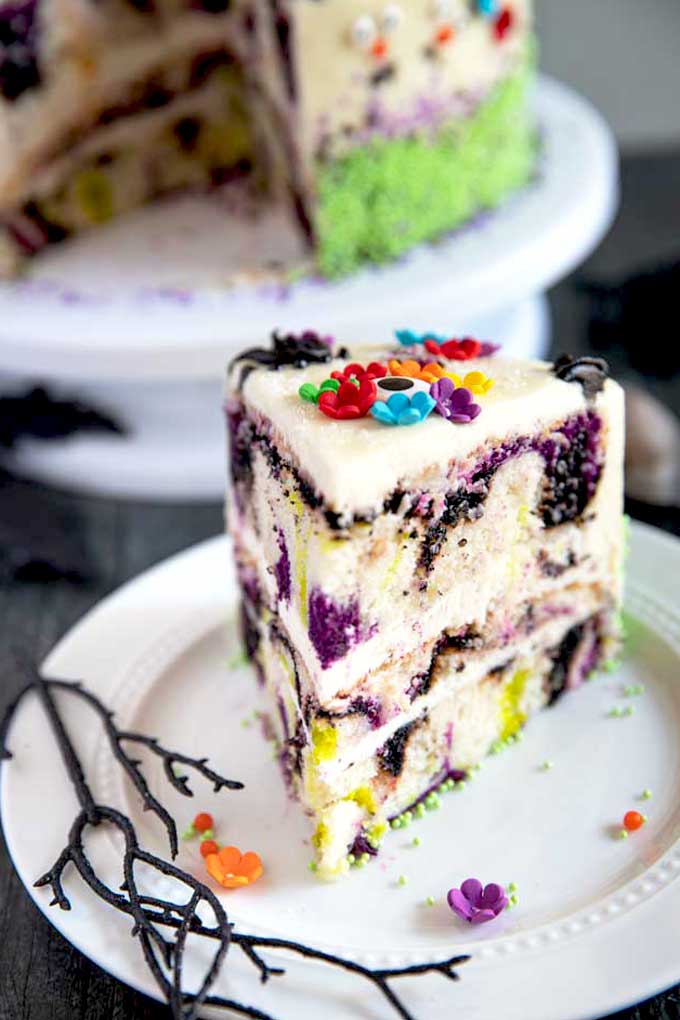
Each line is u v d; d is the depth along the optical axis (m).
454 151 0.75
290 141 0.75
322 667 0.49
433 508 0.49
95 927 0.47
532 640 0.54
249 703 0.56
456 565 0.50
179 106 0.81
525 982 0.45
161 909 0.47
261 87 0.78
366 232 0.74
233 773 0.53
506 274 0.71
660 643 0.56
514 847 0.50
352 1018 0.44
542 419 0.50
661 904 0.47
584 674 0.56
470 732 0.53
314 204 0.73
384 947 0.47
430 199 0.75
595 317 0.81
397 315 0.69
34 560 0.65
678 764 0.52
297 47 0.70
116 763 0.53
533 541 0.52
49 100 0.77
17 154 0.77
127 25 0.78
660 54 1.08
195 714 0.56
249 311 0.70
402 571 0.49
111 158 0.81
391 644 0.50
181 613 0.59
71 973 0.48
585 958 0.45
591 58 1.09
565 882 0.49
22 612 0.63
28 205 0.78
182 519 0.69
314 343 0.54
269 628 0.54
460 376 0.52
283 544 0.51
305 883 0.49
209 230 0.80
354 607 0.48
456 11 0.73
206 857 0.50
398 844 0.50
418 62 0.73
